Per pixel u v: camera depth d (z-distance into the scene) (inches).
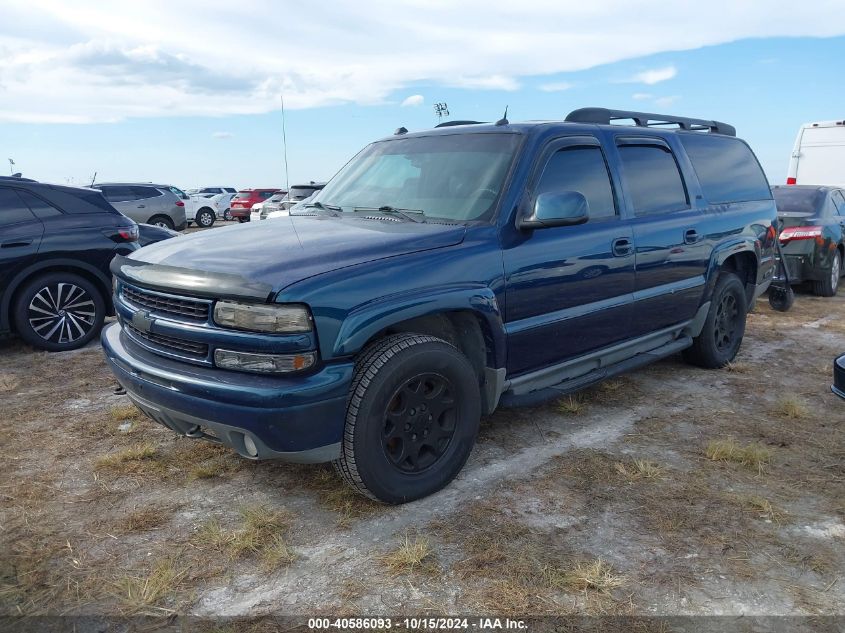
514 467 143.1
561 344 154.2
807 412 176.7
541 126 156.3
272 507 125.9
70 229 243.9
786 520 120.9
